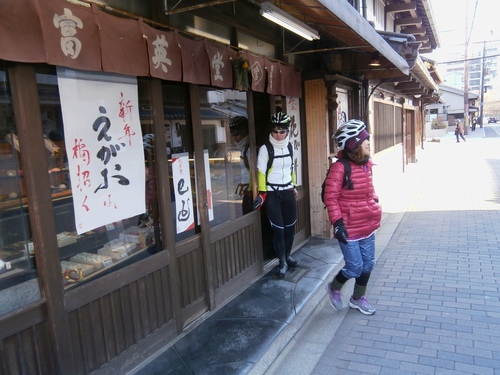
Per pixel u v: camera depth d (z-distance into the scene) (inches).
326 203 140.1
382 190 387.2
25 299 90.7
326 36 187.6
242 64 152.0
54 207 97.0
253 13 174.7
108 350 108.4
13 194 90.1
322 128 233.5
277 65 185.2
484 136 1392.7
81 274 104.5
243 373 114.3
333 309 157.5
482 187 401.4
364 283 150.2
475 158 678.5
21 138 87.7
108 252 113.4
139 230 124.0
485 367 114.0
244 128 179.5
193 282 143.3
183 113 140.9
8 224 89.9
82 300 100.4
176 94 137.4
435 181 462.9
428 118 1744.6
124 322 113.2
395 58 208.5
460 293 162.6
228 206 167.8
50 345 93.8
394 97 483.5
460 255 206.7
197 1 140.2
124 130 113.0
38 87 91.8
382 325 142.3
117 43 103.9
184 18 135.3
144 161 120.6
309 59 235.8
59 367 94.5
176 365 118.6
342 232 136.3
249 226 179.5
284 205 185.2
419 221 283.7
